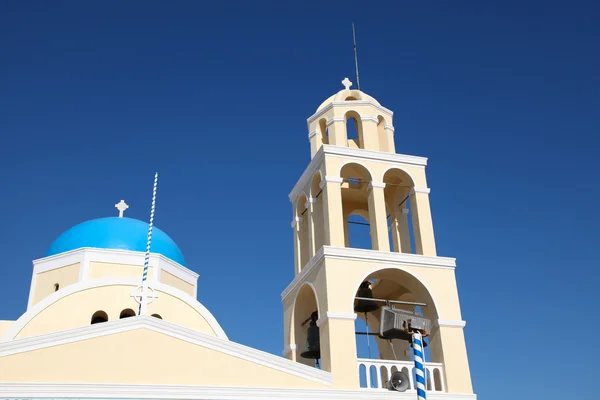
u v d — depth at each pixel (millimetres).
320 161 22172
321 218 22422
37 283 25312
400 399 18172
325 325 19094
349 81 25094
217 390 16766
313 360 21766
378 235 20891
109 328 16859
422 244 21281
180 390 16484
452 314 20219
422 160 22938
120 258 25250
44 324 20312
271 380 17547
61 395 15625
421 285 20438
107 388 15992
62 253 25469
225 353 17500
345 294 19391
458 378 19219
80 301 21156
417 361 14273
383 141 23891
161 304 21984
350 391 17875
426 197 22328
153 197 20656
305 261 23344
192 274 27750
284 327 22797
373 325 24094
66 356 16219
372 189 21656
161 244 27297
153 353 16891
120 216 28781
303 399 17391
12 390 15367
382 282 22891
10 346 15922
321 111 24219
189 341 17375
